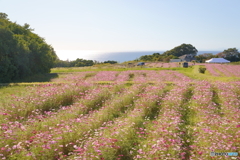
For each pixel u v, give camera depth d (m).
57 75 41.41
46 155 7.00
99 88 19.47
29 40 45.72
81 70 53.78
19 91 18.25
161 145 7.84
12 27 47.19
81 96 16.33
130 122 10.56
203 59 135.38
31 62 40.22
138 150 7.77
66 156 7.22
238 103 14.86
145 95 16.94
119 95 17.50
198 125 11.11
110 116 12.40
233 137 8.66
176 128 9.93
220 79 28.16
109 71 47.00
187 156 7.68
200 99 16.06
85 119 11.10
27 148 7.61
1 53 31.72
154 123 11.29
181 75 36.97
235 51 147.75
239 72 52.91
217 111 13.70
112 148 7.48
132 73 42.25
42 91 17.31
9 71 33.00
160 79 33.31
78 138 8.45
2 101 14.05
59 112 12.59
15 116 11.37
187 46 176.75
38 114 12.16
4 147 7.01
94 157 6.71
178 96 16.86
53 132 8.71
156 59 131.12
